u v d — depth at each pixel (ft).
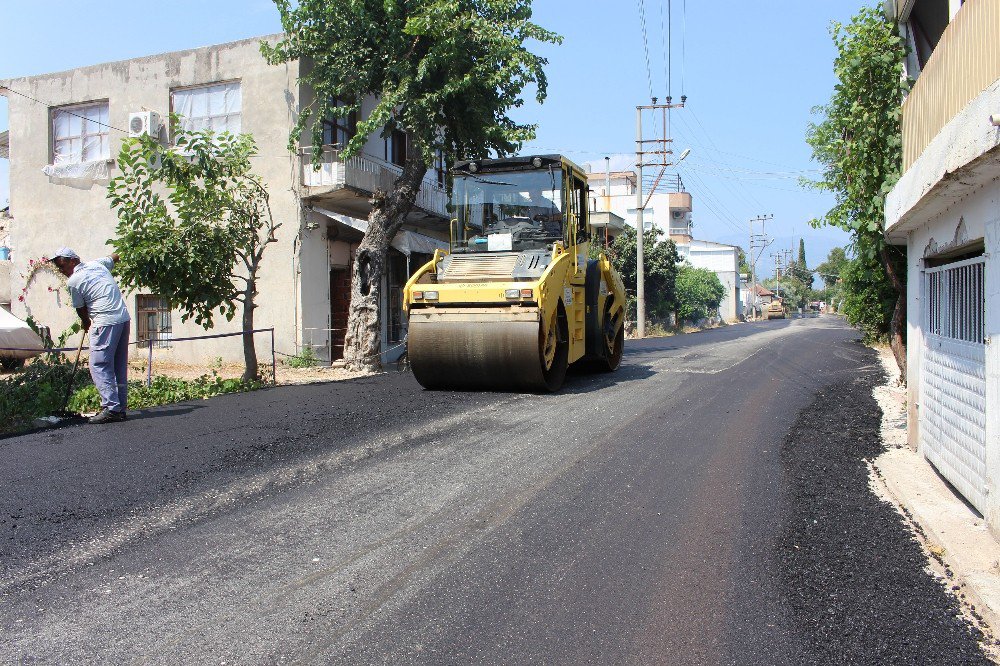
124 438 23.58
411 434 24.58
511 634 11.64
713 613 12.41
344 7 49.47
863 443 24.84
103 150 60.49
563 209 37.17
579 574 13.85
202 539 15.33
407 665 10.74
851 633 11.82
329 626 11.83
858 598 13.07
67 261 26.84
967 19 18.22
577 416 28.19
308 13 49.90
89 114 60.95
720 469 20.99
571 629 11.82
